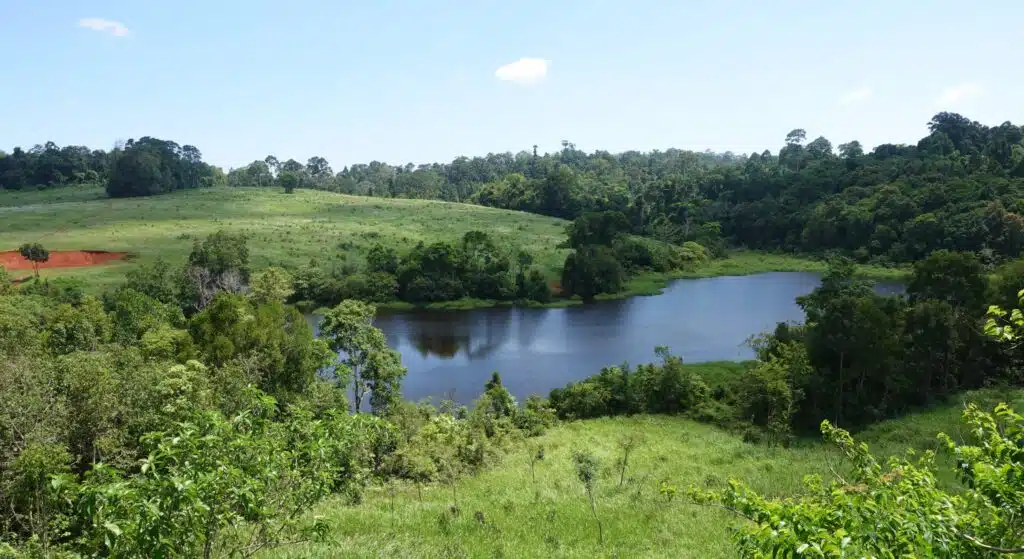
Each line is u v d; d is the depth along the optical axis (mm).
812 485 10688
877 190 131625
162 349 34875
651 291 97062
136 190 166000
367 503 20719
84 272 86312
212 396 26125
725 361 58625
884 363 40156
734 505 9000
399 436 29656
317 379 41500
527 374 58312
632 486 25625
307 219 143500
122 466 20047
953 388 44781
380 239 120188
